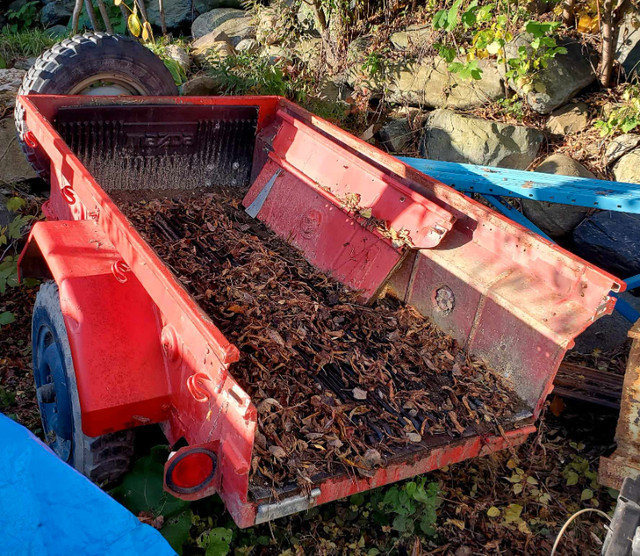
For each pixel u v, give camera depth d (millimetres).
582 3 6836
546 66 6164
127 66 4723
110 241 3057
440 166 4938
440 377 3262
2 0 9516
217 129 4684
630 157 6000
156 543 1768
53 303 3023
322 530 3162
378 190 3922
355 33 7652
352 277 3893
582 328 2889
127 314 2799
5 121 5406
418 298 3730
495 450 2980
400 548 3102
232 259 4055
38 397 3342
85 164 4348
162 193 4676
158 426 3207
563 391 4004
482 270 3355
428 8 7414
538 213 5652
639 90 6387
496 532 3240
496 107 6629
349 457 2643
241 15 8578
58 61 4488
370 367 3248
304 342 3352
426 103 6832
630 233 5285
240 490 2271
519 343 3127
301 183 4379
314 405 2906
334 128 4277
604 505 3439
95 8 8859
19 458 1854
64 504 1787
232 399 2236
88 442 2846
